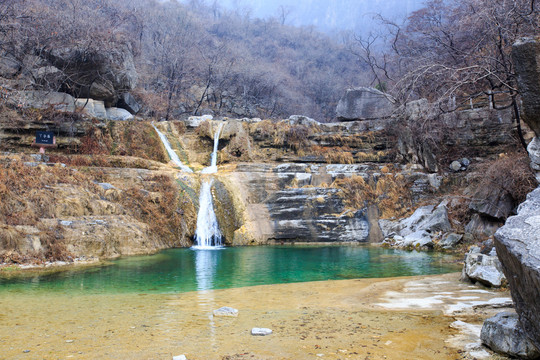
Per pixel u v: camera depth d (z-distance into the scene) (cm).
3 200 1333
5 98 2025
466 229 1798
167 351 507
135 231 1645
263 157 2530
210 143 2547
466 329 603
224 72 5128
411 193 2228
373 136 2569
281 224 2086
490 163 1933
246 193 2150
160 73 4603
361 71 6688
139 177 1931
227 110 5100
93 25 2608
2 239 1227
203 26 7512
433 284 1012
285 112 5522
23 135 2031
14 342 540
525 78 524
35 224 1334
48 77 2338
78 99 2448
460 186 2175
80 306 768
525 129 2161
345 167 2373
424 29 3048
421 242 1820
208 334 581
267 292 930
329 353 503
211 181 2086
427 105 2214
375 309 745
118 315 696
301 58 8031
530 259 353
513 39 1535
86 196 1600
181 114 4478
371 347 525
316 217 2131
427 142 2341
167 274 1178
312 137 2578
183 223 1909
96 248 1434
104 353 498
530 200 449
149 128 2375
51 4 2723
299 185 2264
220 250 1766
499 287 934
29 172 1545
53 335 573
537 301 353
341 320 663
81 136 2177
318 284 1040
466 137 2314
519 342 466
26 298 838
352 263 1421
